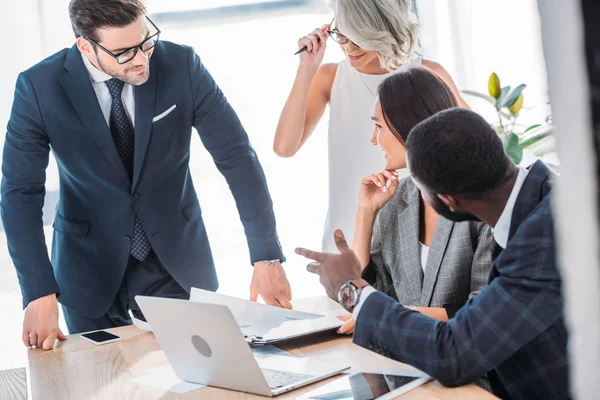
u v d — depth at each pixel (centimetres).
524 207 113
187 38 438
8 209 189
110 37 174
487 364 111
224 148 211
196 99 206
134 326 180
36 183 194
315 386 126
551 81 30
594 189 28
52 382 140
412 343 117
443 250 168
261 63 448
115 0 173
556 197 31
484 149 110
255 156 215
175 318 125
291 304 190
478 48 446
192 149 450
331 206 258
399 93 171
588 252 29
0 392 151
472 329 112
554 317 107
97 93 196
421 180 115
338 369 133
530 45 431
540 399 114
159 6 432
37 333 170
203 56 441
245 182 210
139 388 133
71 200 206
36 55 412
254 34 445
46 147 196
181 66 204
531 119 418
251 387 123
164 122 200
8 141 193
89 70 194
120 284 208
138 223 206
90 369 147
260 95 450
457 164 110
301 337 159
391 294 186
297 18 446
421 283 175
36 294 178
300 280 446
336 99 255
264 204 210
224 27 441
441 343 114
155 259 211
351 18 227
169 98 200
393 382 124
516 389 117
